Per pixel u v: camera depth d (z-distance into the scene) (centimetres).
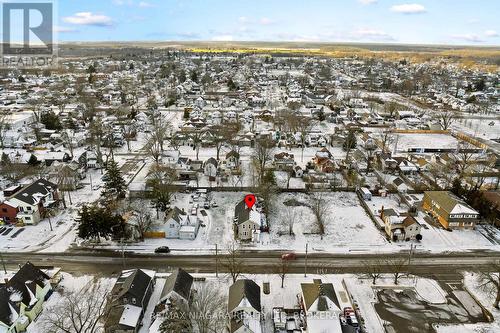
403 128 16225
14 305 5172
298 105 19100
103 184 10044
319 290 5400
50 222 7962
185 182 9956
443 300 5912
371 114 17938
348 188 9850
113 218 7144
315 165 11400
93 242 7356
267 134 13912
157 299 5834
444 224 8088
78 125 15612
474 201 8450
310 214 8575
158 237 7575
